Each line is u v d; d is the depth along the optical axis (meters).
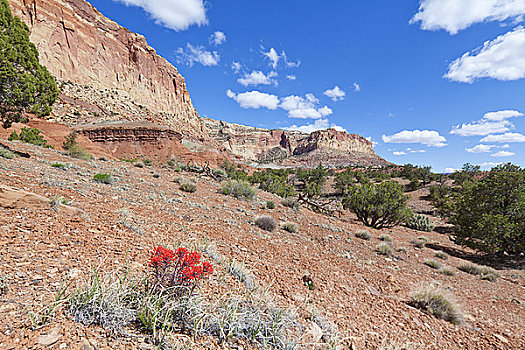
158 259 2.46
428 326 4.48
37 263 2.62
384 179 74.75
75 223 4.26
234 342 2.36
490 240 15.53
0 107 12.67
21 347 1.55
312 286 4.90
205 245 5.14
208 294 3.01
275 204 16.39
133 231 4.85
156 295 2.30
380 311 4.68
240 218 10.03
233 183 17.88
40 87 13.75
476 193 18.53
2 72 11.46
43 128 41.94
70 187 7.01
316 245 9.09
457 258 14.09
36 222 3.77
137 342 1.93
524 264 13.89
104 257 3.27
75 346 1.69
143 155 74.50
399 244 14.14
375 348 3.31
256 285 3.95
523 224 15.08
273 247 7.14
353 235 13.06
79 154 17.81
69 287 2.31
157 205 8.27
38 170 8.29
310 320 3.43
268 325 2.73
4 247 2.74
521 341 4.58
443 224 30.11
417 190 57.88
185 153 85.50
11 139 19.30
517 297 8.08
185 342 2.11
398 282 6.83
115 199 7.27
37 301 2.00
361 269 7.30
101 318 2.01
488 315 5.82
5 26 12.19
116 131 74.19
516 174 16.56
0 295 1.94
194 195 12.70
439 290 5.61
